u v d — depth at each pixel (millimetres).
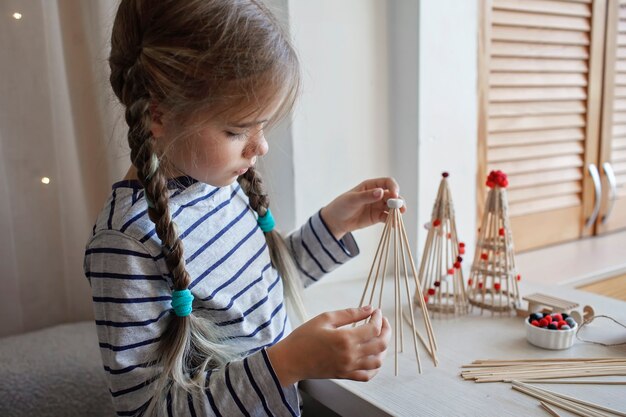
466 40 1068
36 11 910
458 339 792
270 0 900
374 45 1034
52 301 1015
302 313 833
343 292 1013
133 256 593
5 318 965
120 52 601
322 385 728
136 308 590
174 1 562
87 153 985
